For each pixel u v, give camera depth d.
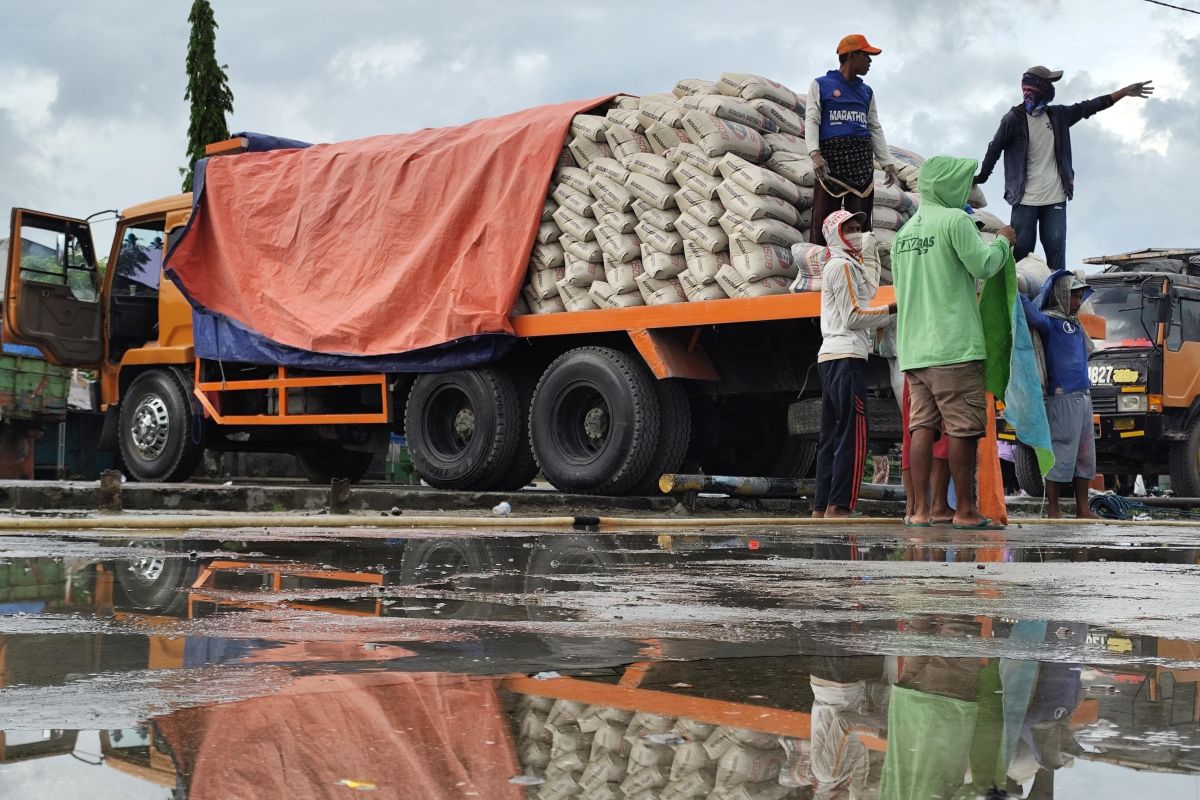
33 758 1.12
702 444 8.94
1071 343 7.96
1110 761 1.14
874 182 8.02
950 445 6.24
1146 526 7.45
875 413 7.58
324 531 5.25
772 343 7.96
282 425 10.61
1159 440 13.48
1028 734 1.27
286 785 1.03
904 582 3.16
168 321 10.88
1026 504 11.24
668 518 6.79
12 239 10.88
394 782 1.04
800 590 2.92
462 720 1.32
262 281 9.83
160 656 1.79
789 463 9.55
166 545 4.25
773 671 1.68
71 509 7.33
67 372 16.55
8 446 16.08
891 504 9.73
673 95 8.38
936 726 1.31
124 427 11.19
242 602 2.54
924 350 6.17
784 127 8.21
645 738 1.23
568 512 7.73
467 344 8.73
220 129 23.14
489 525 5.96
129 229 11.30
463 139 9.04
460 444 9.14
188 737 1.22
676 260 7.96
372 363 9.29
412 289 8.95
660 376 7.89
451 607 2.49
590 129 8.34
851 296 6.68
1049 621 2.35
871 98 7.54
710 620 2.29
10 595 2.65
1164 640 2.09
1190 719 1.36
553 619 2.29
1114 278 14.05
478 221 8.74
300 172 9.81
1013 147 9.01
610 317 8.12
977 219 8.85
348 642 1.95
